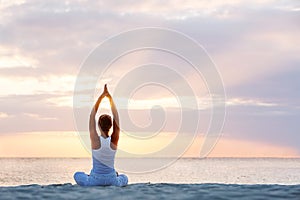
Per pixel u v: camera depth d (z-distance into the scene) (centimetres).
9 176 4653
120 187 642
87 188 624
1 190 606
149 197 543
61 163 13400
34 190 602
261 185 670
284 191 599
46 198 536
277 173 5512
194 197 549
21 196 553
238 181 3716
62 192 582
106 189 612
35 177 4509
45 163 13262
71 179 4047
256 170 7031
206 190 611
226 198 546
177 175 4947
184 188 636
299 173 5478
